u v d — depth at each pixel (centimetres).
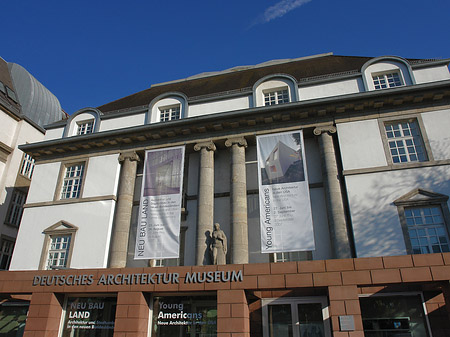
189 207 1983
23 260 1991
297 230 1590
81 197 2064
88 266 1862
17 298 1797
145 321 1492
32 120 3419
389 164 1689
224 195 1958
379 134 1762
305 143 1962
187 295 1534
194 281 1445
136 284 1501
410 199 1596
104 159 2139
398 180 1648
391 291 1452
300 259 1720
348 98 1784
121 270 1545
